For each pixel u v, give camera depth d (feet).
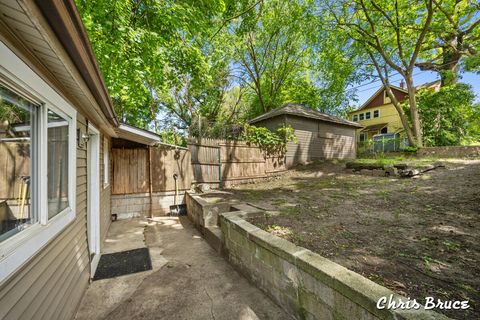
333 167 32.99
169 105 51.29
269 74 57.82
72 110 6.98
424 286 6.13
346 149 44.34
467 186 16.40
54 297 5.51
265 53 53.62
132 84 16.74
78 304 7.41
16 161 4.29
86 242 8.77
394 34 39.55
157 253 11.86
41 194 4.91
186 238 14.20
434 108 43.68
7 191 4.04
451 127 42.91
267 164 31.12
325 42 43.16
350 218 12.24
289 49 52.85
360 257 7.85
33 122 4.82
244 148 28.45
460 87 41.29
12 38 3.72
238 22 35.32
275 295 7.34
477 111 44.32
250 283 8.73
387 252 8.14
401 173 22.88
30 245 4.34
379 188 19.43
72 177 7.01
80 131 8.23
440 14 35.45
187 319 6.82
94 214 11.30
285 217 12.68
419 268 7.02
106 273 9.73
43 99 4.96
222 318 6.82
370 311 4.29
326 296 5.37
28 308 4.26
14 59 3.79
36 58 4.56
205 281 8.96
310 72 61.67
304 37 48.24
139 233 15.20
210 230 13.15
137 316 7.02
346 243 9.05
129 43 14.21
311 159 38.37
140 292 8.30
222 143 26.20
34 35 3.70
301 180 27.89
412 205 13.88
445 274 6.65
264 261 7.87
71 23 3.70
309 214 13.23
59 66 4.86
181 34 16.85
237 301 7.61
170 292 8.26
